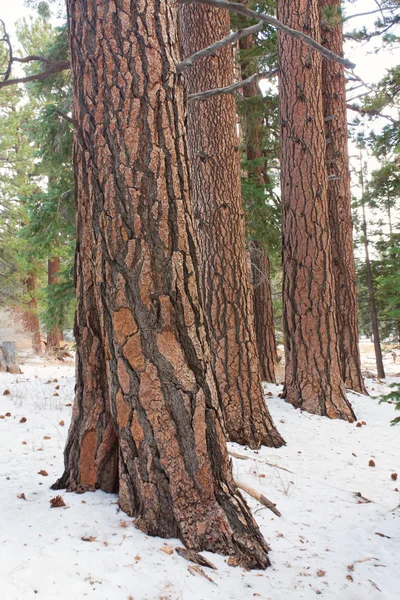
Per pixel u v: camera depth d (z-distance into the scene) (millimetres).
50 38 22391
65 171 10734
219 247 6453
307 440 6414
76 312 3340
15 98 21312
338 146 11141
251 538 2811
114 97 2936
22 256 13320
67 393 7977
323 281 8039
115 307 2900
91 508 3000
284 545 3092
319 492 4387
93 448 3311
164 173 2922
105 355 3059
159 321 2848
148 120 2918
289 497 4102
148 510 2805
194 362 2902
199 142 6734
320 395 7871
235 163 6770
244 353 6164
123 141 2904
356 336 11000
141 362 2852
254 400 6152
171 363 2842
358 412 8594
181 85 3107
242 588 2463
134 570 2387
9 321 21688
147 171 2895
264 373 12336
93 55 3000
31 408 6707
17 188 20266
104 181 2939
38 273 21609
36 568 2225
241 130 11734
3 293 20688
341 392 7949
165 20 3055
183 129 3066
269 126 11906
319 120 8188
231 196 6641
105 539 2646
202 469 2830
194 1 3613
